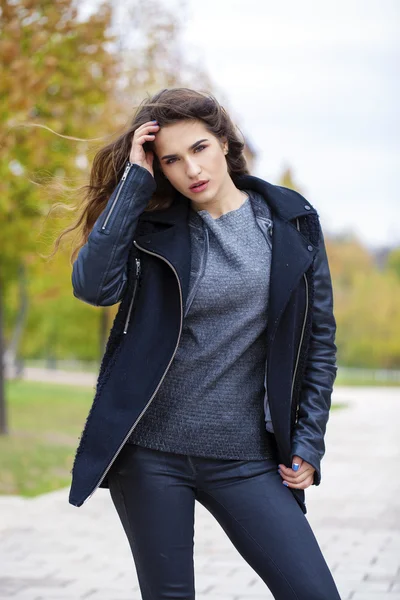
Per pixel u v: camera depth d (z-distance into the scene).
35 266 16.36
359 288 66.31
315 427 3.22
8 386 32.41
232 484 3.18
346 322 66.75
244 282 3.17
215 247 3.25
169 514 3.16
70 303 35.81
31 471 11.38
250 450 3.21
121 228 3.17
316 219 3.31
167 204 3.44
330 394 3.28
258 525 3.10
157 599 3.16
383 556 6.55
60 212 3.70
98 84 11.62
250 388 3.24
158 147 3.21
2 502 9.07
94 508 8.71
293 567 3.01
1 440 14.83
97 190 3.49
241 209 3.30
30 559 6.50
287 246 3.20
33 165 11.37
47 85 10.41
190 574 3.19
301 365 3.23
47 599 5.39
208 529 7.76
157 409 3.21
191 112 3.18
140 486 3.20
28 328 41.38
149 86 14.04
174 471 3.20
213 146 3.20
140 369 3.16
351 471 11.40
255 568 3.11
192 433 3.19
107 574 6.04
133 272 3.25
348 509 8.59
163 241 3.22
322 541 7.12
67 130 11.70
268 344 3.17
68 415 21.05
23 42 10.84
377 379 58.69
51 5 10.63
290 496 3.17
